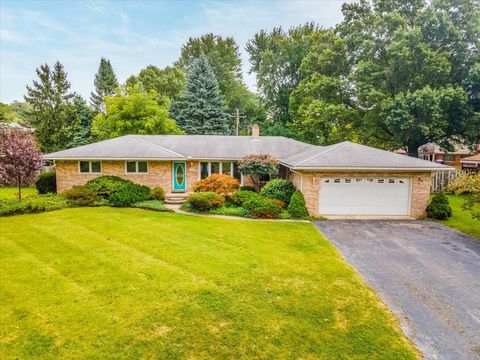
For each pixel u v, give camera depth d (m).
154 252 9.26
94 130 29.94
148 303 6.30
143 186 18.00
